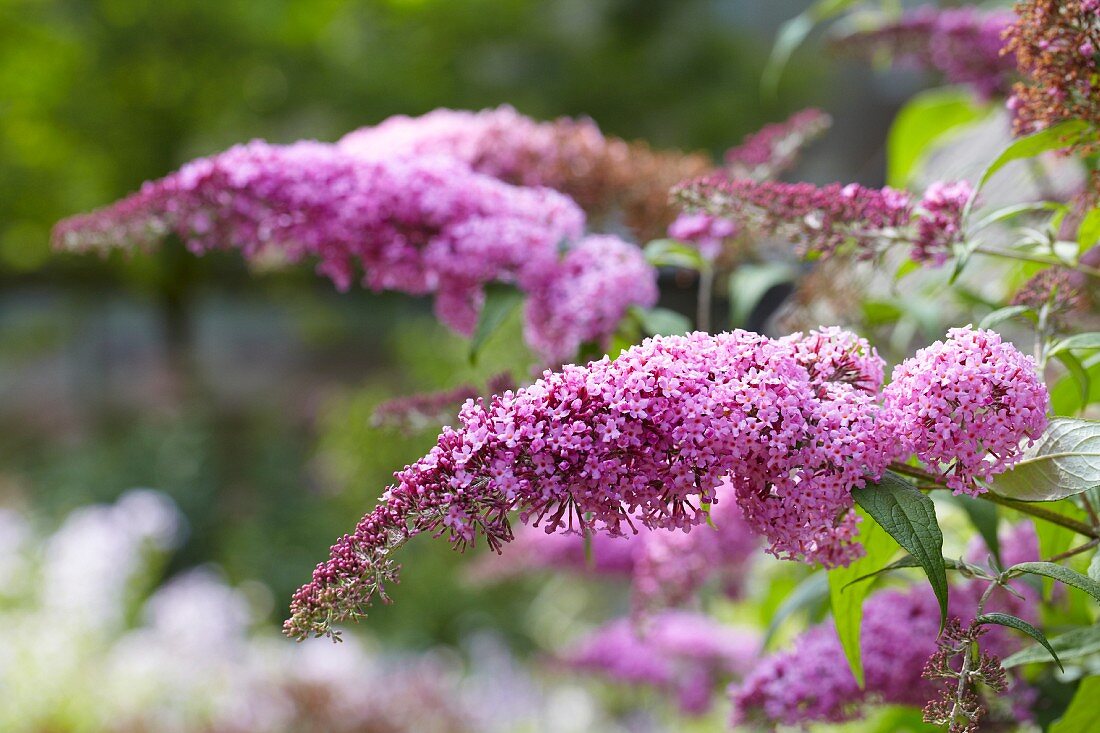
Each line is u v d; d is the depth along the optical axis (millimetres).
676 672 1646
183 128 7910
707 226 1083
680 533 1112
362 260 1074
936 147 1569
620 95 7633
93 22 7492
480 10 7676
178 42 7496
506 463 768
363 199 1026
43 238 8414
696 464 769
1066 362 884
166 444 6012
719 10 8719
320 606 753
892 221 900
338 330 8453
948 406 767
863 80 7168
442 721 2779
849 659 867
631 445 771
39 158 8133
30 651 3094
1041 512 812
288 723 2621
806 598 951
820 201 905
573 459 768
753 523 787
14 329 9008
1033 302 890
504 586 4223
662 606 1110
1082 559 934
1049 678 920
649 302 1041
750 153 1126
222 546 5328
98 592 3596
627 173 1166
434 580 4355
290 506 5441
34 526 5152
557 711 2877
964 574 776
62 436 7320
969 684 769
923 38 1185
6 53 7512
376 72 7652
